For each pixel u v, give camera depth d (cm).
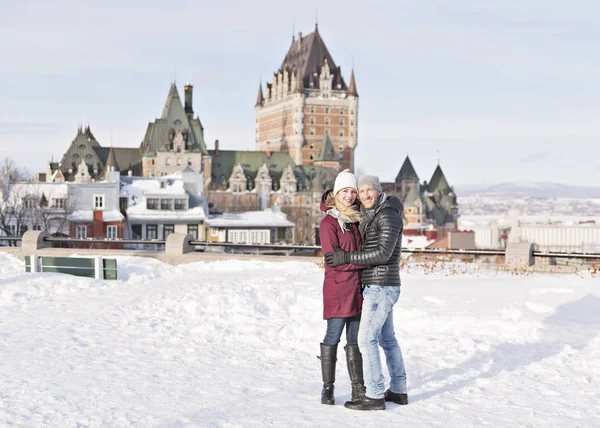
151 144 17788
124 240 1825
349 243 691
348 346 704
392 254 688
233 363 868
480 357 855
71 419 625
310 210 18612
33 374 788
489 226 10112
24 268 1691
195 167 17938
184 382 768
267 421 626
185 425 611
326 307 698
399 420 632
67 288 1395
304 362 881
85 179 16975
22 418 626
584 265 1563
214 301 1162
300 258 1700
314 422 625
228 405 679
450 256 2016
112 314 1137
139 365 844
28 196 8400
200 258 1762
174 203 9281
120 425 610
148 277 1570
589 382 748
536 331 918
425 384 763
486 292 1150
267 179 18775
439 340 920
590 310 1011
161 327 1052
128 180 9481
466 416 640
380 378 677
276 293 1192
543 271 1530
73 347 930
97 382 759
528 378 770
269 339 990
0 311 1190
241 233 9331
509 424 611
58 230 8475
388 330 700
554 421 618
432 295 1133
